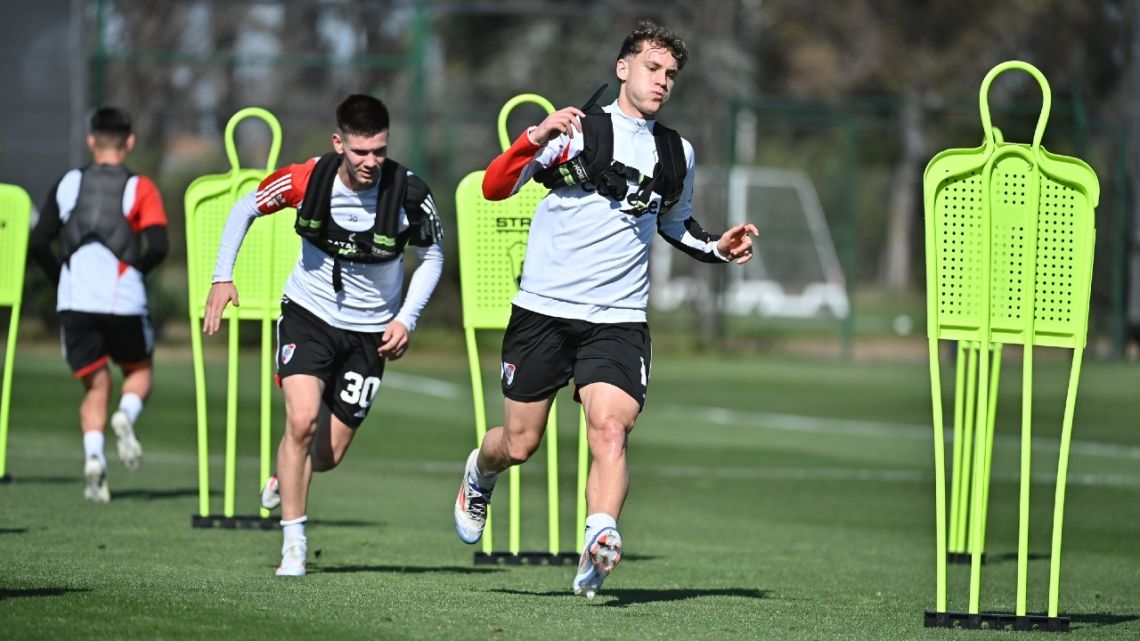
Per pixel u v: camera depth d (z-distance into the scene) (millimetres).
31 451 46031
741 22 172375
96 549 27406
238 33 130250
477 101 148375
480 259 28250
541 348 21938
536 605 22000
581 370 21578
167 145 109875
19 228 35812
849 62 176875
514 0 148125
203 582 22875
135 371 36438
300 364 24797
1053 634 21094
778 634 20203
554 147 21250
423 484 43812
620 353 21547
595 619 20797
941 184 21172
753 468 50406
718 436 59906
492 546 30234
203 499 31766
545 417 22578
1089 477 48438
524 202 28234
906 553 32750
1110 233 99125
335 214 24125
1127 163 98000
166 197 103812
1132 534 36812
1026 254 21172
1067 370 88688
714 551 32156
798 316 127562
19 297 36750
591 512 20719
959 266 21250
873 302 173750
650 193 21516
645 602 23219
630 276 21766
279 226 31781
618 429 21141
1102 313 99500
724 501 42250
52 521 31656
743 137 176375
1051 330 21422
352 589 22891
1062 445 21562
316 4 88938
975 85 167625
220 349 86812
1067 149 104875
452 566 27938
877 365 94500
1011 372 86875
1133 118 98062
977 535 21766
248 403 63375
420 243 24672
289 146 109312
